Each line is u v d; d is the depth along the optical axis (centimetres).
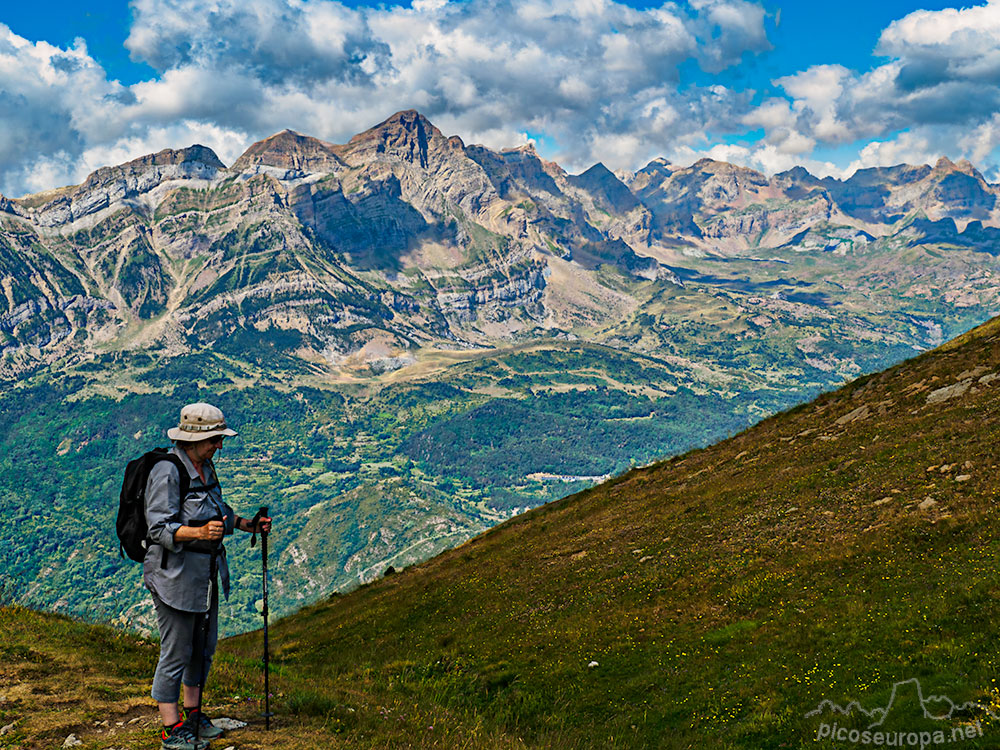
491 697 1870
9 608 1667
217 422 752
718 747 1262
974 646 1254
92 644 1397
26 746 788
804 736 1194
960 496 1944
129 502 736
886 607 1555
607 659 1884
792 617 1717
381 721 1086
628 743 1389
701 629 1870
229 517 782
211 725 828
